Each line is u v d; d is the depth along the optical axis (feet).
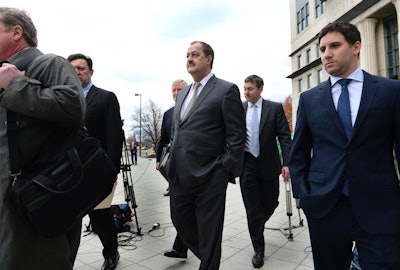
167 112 13.37
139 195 25.29
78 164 4.92
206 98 8.50
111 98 10.08
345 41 5.65
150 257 11.02
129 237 13.33
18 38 5.48
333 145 5.72
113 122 9.86
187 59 8.77
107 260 9.89
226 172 8.25
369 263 5.16
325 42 5.80
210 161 8.29
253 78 11.46
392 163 5.41
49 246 5.02
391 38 71.72
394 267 4.96
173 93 13.69
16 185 4.61
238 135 8.25
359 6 73.72
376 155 5.34
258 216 10.71
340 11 83.20
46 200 4.57
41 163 4.92
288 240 12.76
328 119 5.79
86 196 5.03
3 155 4.70
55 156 4.97
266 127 11.25
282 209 18.93
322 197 5.60
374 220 5.15
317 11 104.63
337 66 5.70
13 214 4.66
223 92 8.43
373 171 5.30
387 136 5.37
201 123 8.32
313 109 6.10
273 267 9.92
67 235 5.99
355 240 5.43
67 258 5.29
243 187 11.12
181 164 8.25
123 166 14.11
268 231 14.19
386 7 69.21
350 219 5.46
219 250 7.98
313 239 5.91
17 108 4.60
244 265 10.16
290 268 9.81
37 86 4.84
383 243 5.07
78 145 5.13
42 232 4.63
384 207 5.18
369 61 73.51
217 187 8.01
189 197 8.40
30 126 4.87
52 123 5.09
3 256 4.57
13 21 5.41
